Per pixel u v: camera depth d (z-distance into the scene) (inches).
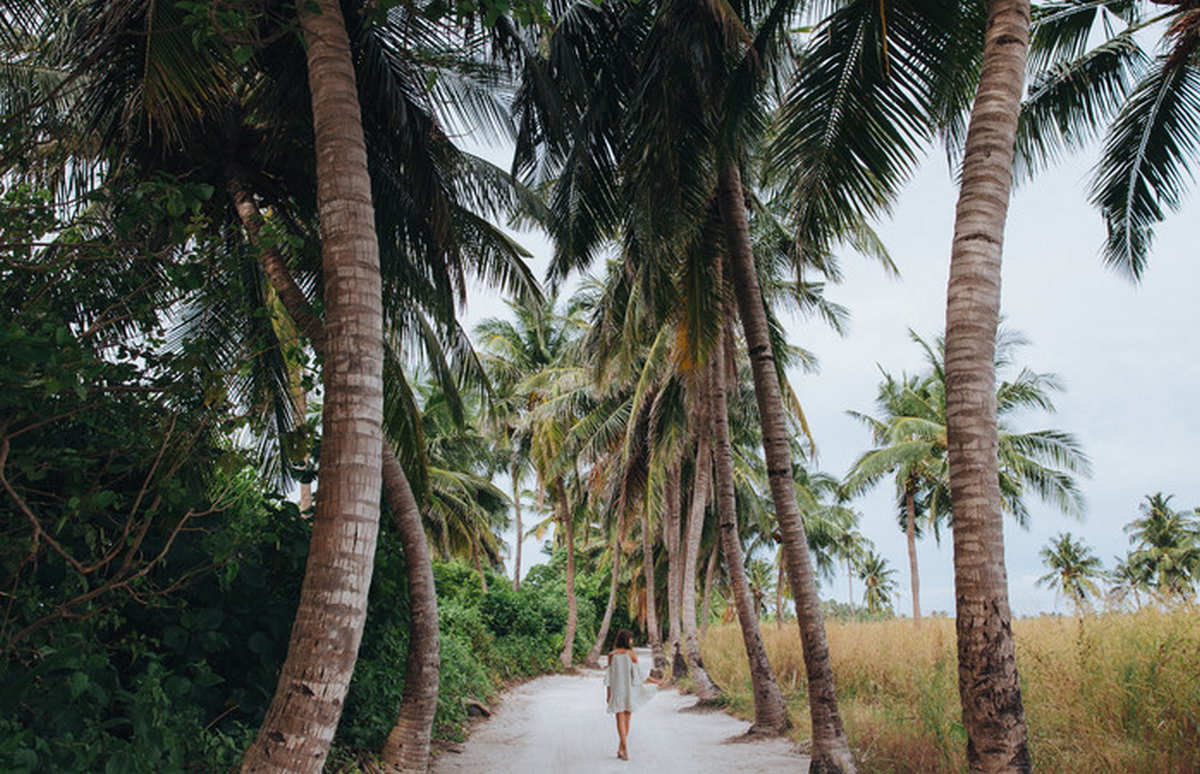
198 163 309.1
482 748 362.3
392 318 370.9
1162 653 247.0
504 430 1163.9
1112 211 361.4
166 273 173.6
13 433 145.3
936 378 1039.0
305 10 175.8
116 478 183.8
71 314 174.2
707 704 523.5
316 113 178.5
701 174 311.6
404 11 257.0
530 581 1482.5
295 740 135.6
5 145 189.3
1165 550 1878.7
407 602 311.9
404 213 339.0
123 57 264.5
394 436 367.9
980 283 163.5
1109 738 226.1
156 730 154.7
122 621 177.8
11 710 135.6
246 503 238.2
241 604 222.1
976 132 172.9
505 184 371.2
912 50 241.4
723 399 457.4
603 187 347.9
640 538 1357.0
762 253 499.5
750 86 290.0
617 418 861.8
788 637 584.7
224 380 184.1
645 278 353.1
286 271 277.7
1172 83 323.9
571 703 588.7
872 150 255.4
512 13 177.9
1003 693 147.5
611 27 328.8
